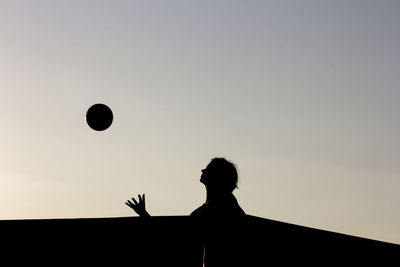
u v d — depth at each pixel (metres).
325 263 7.40
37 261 6.71
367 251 7.88
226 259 5.25
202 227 5.41
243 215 5.50
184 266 6.89
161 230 7.00
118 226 7.01
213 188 5.53
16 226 6.79
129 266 6.86
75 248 6.84
